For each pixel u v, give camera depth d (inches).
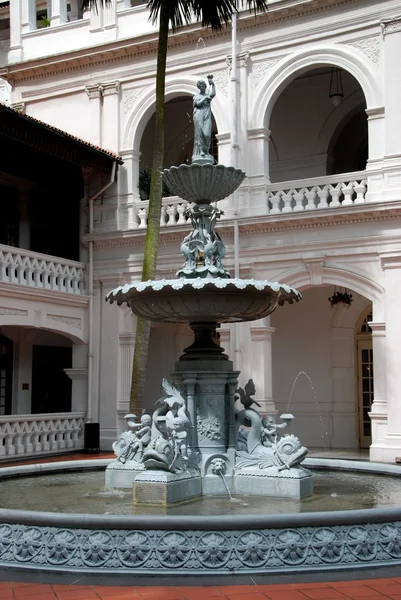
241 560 248.8
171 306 352.5
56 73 869.8
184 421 343.6
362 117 877.8
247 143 754.2
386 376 668.1
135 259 804.0
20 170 742.5
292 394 837.8
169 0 594.6
